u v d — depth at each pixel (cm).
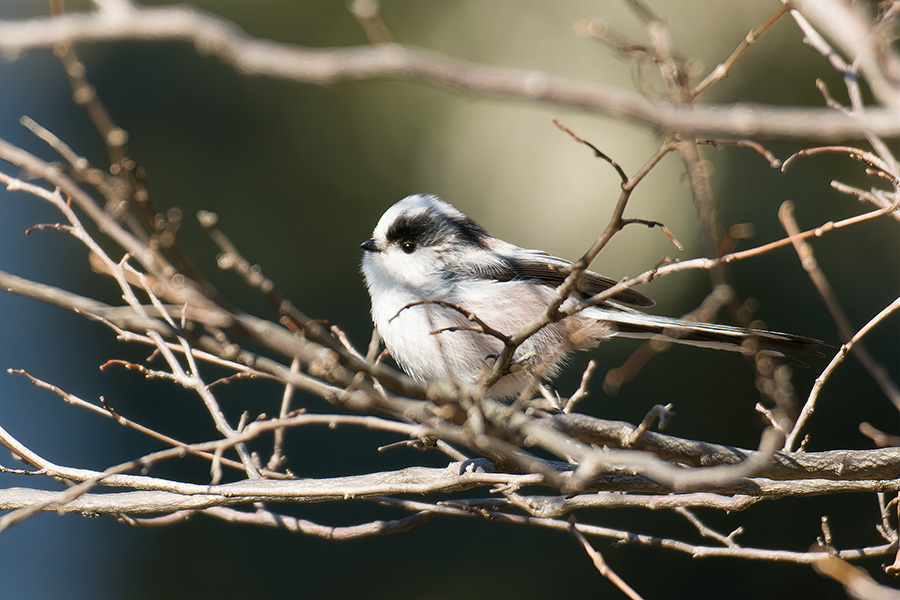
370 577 1336
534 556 1309
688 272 1398
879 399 1287
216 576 1363
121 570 1388
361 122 1556
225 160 1524
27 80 1535
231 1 1513
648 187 1440
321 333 341
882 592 420
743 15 1408
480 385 480
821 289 557
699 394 1345
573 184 1475
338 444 1343
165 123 1527
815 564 472
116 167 340
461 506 574
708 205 389
